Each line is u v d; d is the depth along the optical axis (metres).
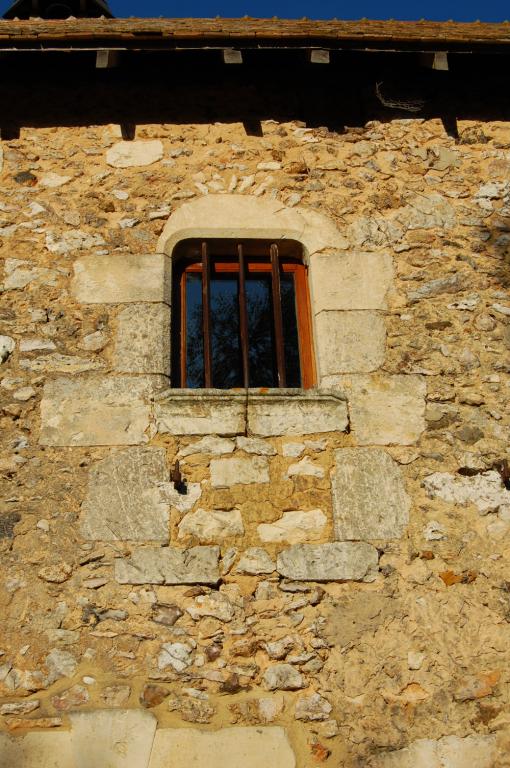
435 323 4.49
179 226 4.62
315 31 4.67
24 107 4.89
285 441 4.14
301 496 4.05
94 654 3.72
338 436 4.17
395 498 4.07
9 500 3.98
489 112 5.08
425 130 4.98
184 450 4.10
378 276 4.57
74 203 4.66
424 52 4.77
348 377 4.32
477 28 5.25
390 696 3.72
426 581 3.93
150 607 3.81
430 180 4.85
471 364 4.41
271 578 3.90
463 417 4.29
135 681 3.69
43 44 4.61
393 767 3.60
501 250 4.71
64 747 3.56
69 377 4.24
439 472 4.15
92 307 4.41
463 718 3.70
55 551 3.89
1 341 4.30
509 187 4.88
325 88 5.05
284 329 4.63
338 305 4.48
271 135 4.89
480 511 4.09
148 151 4.80
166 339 4.39
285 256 4.77
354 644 3.80
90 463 4.06
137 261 4.52
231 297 4.70
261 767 3.56
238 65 4.93
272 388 4.31
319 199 4.75
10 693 3.64
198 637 3.78
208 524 3.97
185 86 4.99
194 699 3.67
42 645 3.73
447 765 3.61
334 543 3.97
